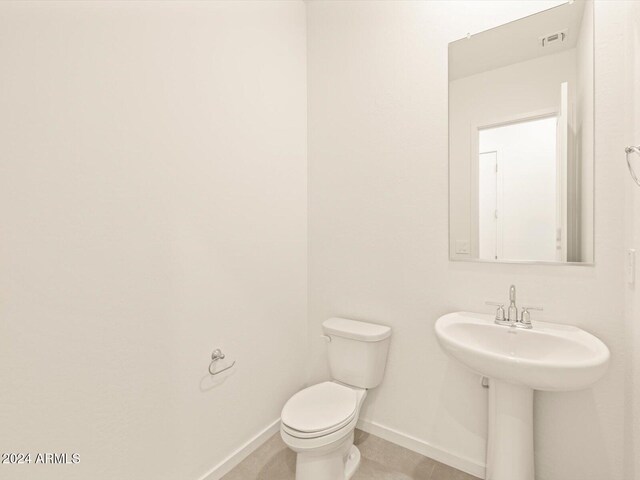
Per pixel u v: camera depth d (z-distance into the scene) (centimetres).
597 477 125
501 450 125
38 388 95
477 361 110
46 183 96
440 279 158
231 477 151
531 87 138
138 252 119
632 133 109
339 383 174
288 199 192
